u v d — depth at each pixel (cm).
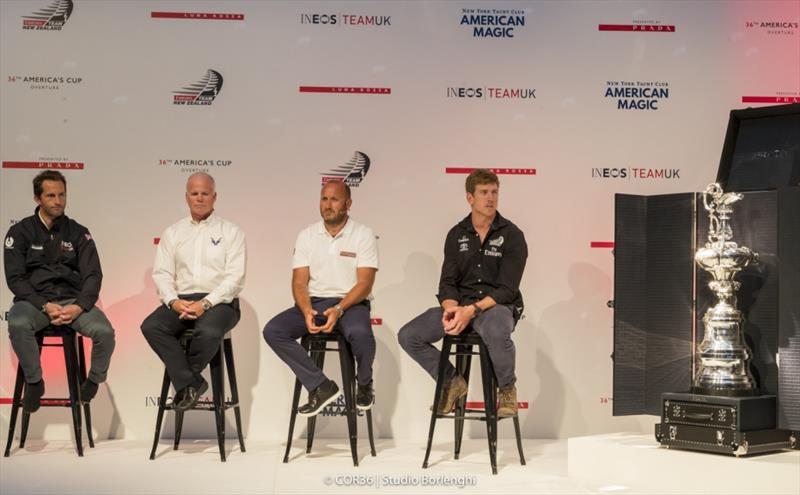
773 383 462
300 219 602
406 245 606
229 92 600
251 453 537
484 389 485
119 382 591
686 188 618
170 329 518
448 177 608
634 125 616
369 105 606
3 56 588
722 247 452
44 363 588
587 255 614
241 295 598
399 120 607
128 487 434
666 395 461
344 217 539
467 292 521
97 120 593
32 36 590
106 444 568
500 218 521
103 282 592
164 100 596
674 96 618
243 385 597
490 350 488
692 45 619
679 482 445
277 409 598
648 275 498
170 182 596
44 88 590
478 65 610
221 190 598
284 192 601
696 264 483
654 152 617
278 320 514
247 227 599
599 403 611
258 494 420
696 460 440
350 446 547
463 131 610
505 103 612
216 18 599
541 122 613
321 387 501
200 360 512
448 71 609
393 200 606
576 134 614
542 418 609
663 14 618
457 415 518
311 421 536
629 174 616
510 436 607
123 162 594
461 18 610
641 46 617
